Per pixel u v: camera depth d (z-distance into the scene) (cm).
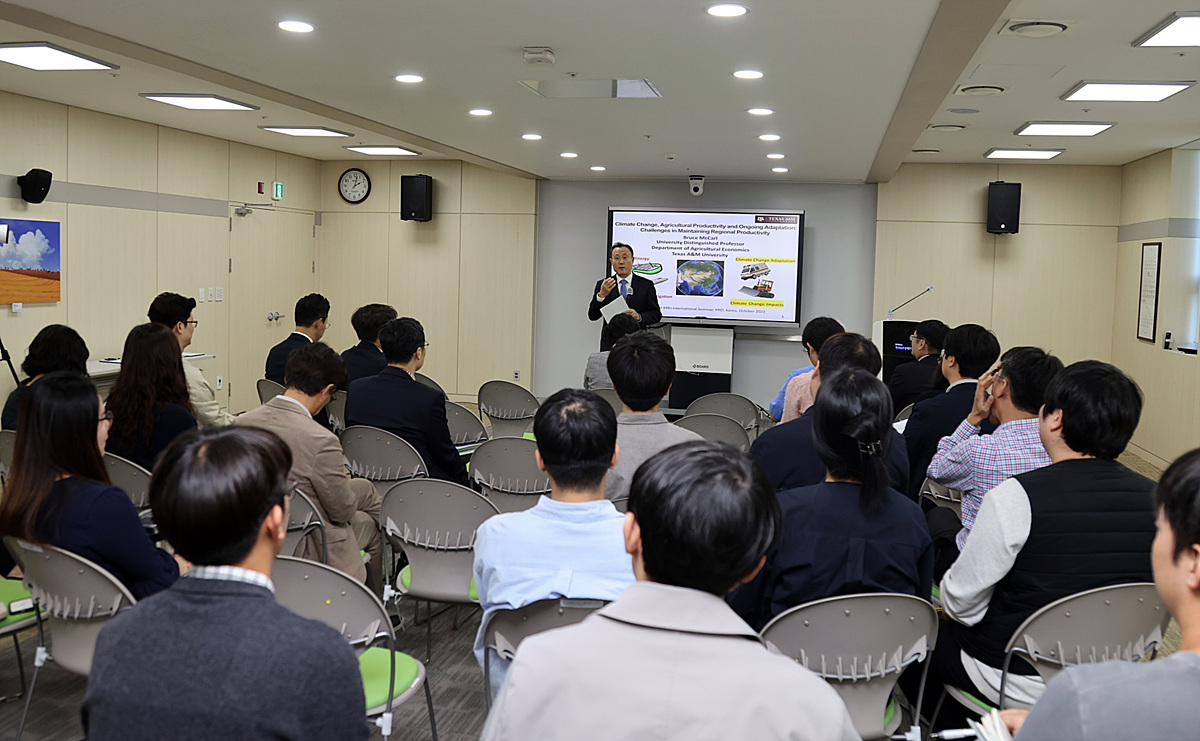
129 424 363
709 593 111
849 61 506
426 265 1174
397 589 366
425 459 427
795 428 293
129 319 856
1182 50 528
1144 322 942
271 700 116
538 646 108
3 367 721
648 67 537
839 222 1091
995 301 1052
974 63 575
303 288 1155
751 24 441
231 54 523
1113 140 847
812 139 788
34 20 454
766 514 113
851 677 221
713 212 1090
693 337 1105
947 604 241
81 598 241
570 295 1157
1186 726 100
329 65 549
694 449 118
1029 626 222
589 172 1080
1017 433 295
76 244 790
